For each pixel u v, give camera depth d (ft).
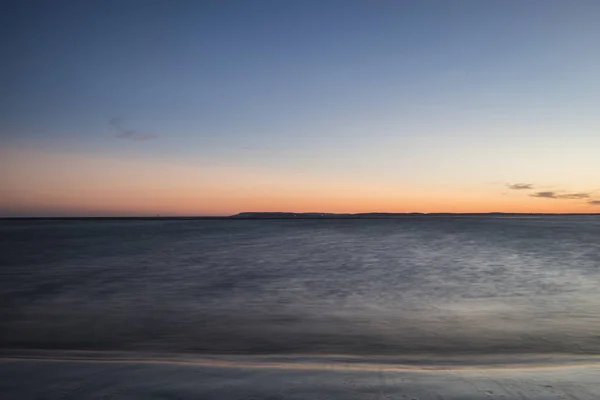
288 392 14.98
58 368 17.79
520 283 51.52
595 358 23.58
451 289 48.42
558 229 141.08
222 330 31.78
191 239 121.49
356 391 15.08
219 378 16.56
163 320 35.27
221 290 49.14
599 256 74.69
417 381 16.22
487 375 17.10
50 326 33.40
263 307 40.22
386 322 34.09
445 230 139.85
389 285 51.29
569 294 44.98
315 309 39.24
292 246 98.53
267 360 22.43
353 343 27.94
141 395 14.67
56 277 59.82
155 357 23.73
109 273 63.05
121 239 124.77
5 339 29.53
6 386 15.55
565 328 31.63
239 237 126.31
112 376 16.71
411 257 76.89
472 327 32.19
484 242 99.71
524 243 96.43
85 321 35.01
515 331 30.91
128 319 35.70
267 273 61.52
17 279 58.49
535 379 16.52
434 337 29.35
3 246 108.37
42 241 122.31
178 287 51.24
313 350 26.18
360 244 100.68
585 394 14.80
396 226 170.91
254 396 14.61
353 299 43.68
